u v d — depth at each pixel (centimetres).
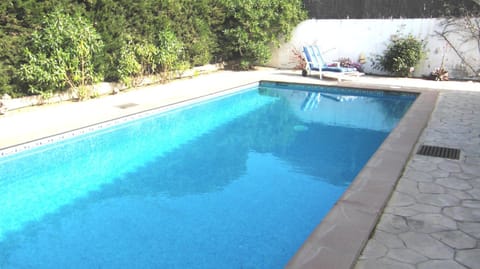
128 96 886
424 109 725
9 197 441
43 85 773
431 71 1189
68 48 781
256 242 339
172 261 310
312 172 515
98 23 868
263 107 905
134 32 971
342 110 873
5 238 350
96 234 356
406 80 1145
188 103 853
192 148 618
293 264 245
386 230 292
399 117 809
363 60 1291
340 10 1310
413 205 333
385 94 980
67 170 523
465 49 1123
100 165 543
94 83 872
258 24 1307
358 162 552
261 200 430
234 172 514
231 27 1333
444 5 1130
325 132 704
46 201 429
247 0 1278
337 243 269
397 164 428
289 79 1152
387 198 344
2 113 704
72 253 323
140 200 431
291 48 1435
